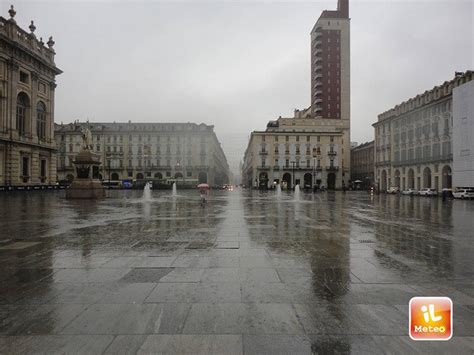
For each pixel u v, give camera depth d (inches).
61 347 107.7
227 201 964.6
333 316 132.0
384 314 134.3
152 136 3469.5
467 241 297.6
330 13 3582.7
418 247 268.4
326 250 254.7
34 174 1770.4
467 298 152.5
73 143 3432.6
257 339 113.4
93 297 151.4
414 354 104.8
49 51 1935.3
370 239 305.4
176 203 837.2
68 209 631.2
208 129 3513.8
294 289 163.3
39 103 1859.0
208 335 115.9
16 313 133.6
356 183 3129.9
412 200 1219.2
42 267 202.4
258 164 2970.0
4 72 1558.8
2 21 1544.0
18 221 431.8
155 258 225.9
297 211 617.0
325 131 2999.5
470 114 1472.7
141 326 122.3
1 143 1535.4
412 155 2043.6
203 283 172.1
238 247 264.4
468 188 1392.7
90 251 247.8
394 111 2282.2
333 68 3535.9
